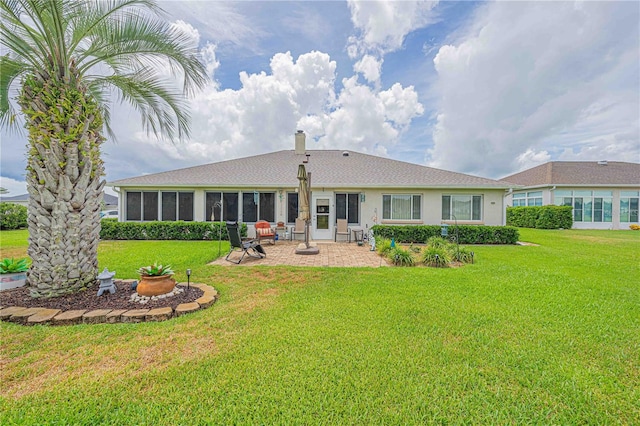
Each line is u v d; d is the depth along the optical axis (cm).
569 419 236
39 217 471
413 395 261
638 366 310
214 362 310
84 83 530
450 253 902
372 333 381
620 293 561
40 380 278
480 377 289
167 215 1438
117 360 314
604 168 2534
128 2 513
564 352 338
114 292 512
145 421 228
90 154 502
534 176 2564
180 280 642
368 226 1435
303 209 1035
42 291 475
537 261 881
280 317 435
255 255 980
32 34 471
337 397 257
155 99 645
